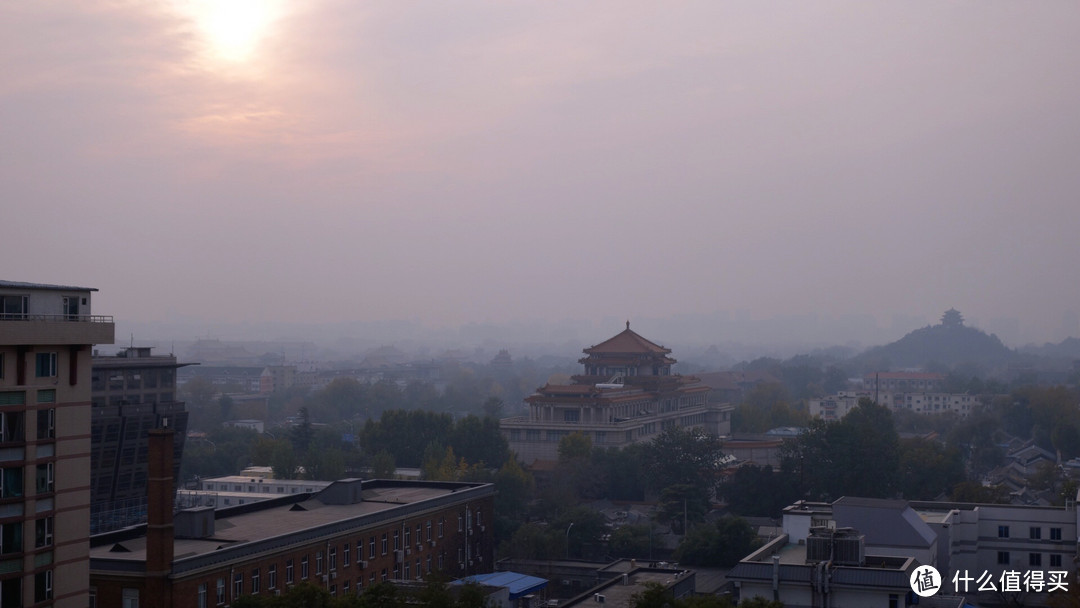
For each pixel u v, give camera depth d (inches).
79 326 3110.2
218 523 4584.2
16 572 2925.7
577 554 6525.6
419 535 5295.3
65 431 3095.5
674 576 4498.0
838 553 3590.1
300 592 3363.7
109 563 3732.8
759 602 3080.7
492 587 4284.0
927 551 3986.2
